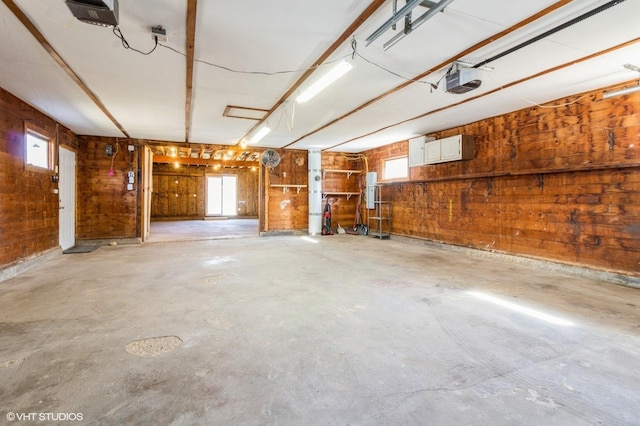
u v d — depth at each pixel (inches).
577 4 89.3
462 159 223.5
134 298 126.1
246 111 194.1
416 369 77.0
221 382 71.0
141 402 63.8
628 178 147.8
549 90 158.9
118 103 177.0
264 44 111.9
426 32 104.7
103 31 102.3
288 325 101.7
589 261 162.1
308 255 219.5
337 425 58.2
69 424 57.4
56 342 88.7
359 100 173.8
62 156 232.7
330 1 87.8
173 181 561.3
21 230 170.9
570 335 95.5
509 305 120.6
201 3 88.4
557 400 65.7
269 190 334.3
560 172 173.9
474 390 69.1
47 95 162.9
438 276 163.0
